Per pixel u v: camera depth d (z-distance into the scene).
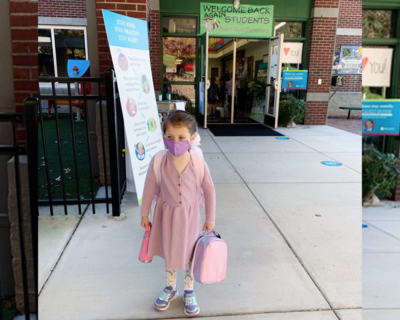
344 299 2.23
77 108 9.66
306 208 3.72
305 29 9.62
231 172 5.02
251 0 9.20
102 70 4.16
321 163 5.58
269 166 5.37
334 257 2.73
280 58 8.84
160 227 2.01
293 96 9.94
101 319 2.03
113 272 2.50
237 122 10.38
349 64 11.73
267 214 3.55
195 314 2.06
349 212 3.63
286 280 2.43
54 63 11.54
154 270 2.54
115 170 3.28
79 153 6.17
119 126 3.67
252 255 2.74
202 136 7.90
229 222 3.34
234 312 2.10
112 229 3.15
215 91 10.84
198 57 9.52
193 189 1.93
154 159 1.95
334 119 11.68
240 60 12.38
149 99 3.81
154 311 2.10
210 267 1.89
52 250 2.77
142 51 3.74
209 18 9.19
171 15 9.09
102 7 4.03
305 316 2.08
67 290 2.28
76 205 3.72
